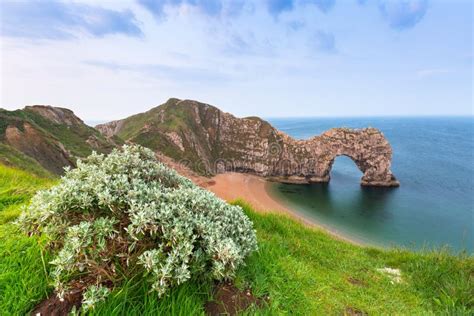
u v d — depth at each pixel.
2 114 50.84
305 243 9.08
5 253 4.11
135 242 3.38
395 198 70.25
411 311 5.57
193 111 117.12
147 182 5.07
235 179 90.62
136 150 5.71
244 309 3.87
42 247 3.85
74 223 3.70
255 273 4.70
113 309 3.15
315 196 73.44
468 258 8.88
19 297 3.36
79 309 3.13
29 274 3.66
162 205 3.94
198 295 3.84
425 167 105.50
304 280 5.48
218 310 3.78
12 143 46.97
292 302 4.49
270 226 9.66
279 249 6.95
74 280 3.53
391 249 11.56
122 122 137.25
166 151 95.75
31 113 62.94
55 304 3.32
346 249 10.06
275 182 90.75
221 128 114.25
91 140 68.31
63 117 70.12
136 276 3.60
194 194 4.73
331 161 89.69
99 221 3.34
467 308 5.98
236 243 4.41
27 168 33.19
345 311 4.89
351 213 58.94
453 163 113.25
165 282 3.24
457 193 73.50
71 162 52.47
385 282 7.16
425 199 68.69
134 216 3.40
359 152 85.62
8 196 7.50
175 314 3.37
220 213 4.78
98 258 3.39
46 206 3.44
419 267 8.48
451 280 7.20
